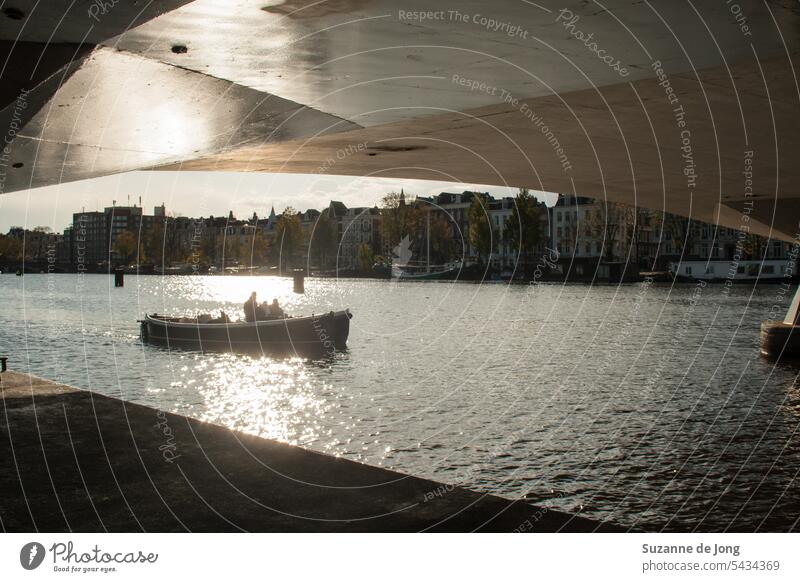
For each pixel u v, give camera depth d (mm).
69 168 8891
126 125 7102
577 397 17047
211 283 80875
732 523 8516
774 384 18469
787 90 8156
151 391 18797
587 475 10820
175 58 5594
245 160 12320
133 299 54750
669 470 10977
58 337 30609
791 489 9836
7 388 6855
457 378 20047
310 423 14891
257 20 4984
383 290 62938
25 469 4363
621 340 28641
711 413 15133
